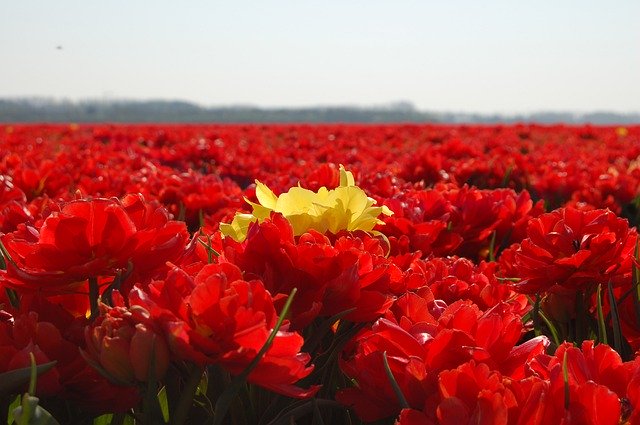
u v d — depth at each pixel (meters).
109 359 1.18
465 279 2.07
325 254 1.47
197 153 8.45
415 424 1.15
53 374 1.27
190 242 1.61
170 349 1.19
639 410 1.14
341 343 1.54
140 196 1.54
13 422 1.31
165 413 1.40
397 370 1.30
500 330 1.32
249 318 1.16
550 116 116.75
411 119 102.81
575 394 1.13
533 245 2.01
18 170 4.07
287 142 13.02
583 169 6.09
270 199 1.99
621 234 2.00
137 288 1.24
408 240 2.45
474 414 1.10
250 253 1.48
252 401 1.46
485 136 14.45
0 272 1.41
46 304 1.47
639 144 11.04
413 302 1.50
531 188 5.89
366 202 1.98
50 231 1.41
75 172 5.28
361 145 11.02
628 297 2.09
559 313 2.08
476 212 2.86
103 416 1.46
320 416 1.40
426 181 5.91
